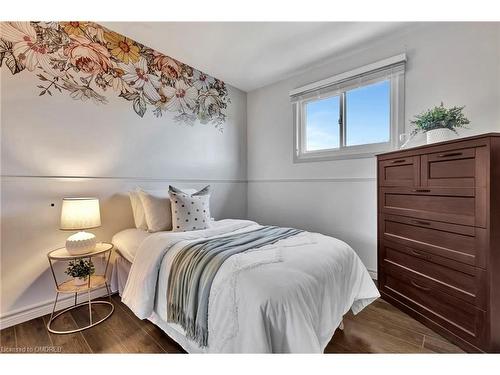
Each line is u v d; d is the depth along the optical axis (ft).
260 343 3.10
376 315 5.90
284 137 10.49
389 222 6.39
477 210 4.41
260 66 9.32
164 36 7.49
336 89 8.71
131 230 7.14
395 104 7.41
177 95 9.02
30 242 5.88
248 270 3.80
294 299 3.39
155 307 4.99
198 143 9.82
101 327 5.50
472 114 6.07
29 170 5.85
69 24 6.47
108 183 7.23
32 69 5.88
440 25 6.57
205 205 7.22
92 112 6.89
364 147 8.25
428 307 5.37
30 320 5.79
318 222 9.40
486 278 4.28
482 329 4.35
